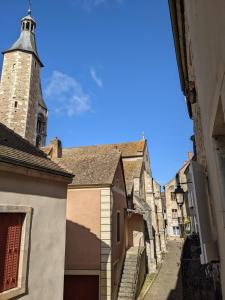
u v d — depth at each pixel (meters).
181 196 8.52
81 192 15.09
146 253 23.11
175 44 7.08
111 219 14.55
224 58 1.99
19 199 6.80
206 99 3.42
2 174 6.34
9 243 6.43
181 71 7.93
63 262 8.27
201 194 4.30
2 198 6.29
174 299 16.11
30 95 28.03
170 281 20.08
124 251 17.95
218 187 3.20
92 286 13.41
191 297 7.16
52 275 7.67
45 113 34.97
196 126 6.96
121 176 18.66
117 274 15.41
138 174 26.16
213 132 3.20
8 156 6.58
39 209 7.50
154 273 22.28
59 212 8.43
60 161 18.14
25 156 7.98
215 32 2.24
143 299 16.31
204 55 3.09
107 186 14.83
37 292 6.98
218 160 3.16
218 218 3.44
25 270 6.65
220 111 2.66
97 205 14.64
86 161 17.62
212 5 2.25
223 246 3.23
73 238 14.33
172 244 41.06
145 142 32.53
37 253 7.18
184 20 5.89
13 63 28.52
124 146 31.47
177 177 9.01
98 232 14.16
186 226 37.53
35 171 7.32
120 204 17.72
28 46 29.67
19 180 6.88
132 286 15.49
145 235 23.42
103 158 17.73
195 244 11.09
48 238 7.73
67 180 8.92
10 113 26.39
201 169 4.57
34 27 32.34
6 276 6.20
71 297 13.45
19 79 27.78
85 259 13.80
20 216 6.92
